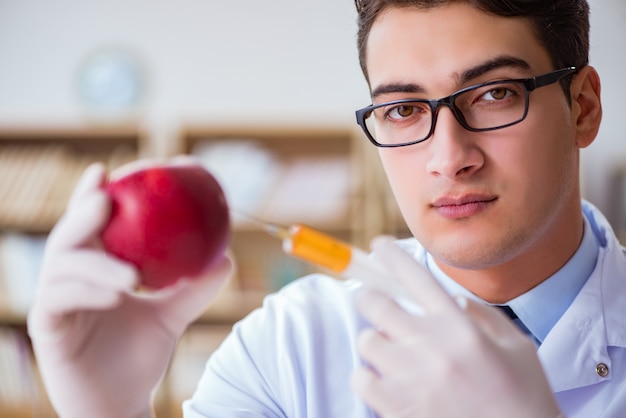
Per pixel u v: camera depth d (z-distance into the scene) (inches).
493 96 35.9
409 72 35.9
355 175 133.6
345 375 43.5
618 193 138.0
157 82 151.9
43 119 150.7
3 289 131.4
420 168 36.4
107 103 151.6
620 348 39.8
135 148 142.8
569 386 38.9
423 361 26.5
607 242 43.4
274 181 133.8
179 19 151.6
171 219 29.4
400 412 26.4
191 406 43.8
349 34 149.2
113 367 31.9
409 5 35.7
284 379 44.1
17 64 152.6
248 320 47.3
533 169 35.7
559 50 37.4
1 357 129.1
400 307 27.5
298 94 150.5
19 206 132.3
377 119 38.5
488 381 26.1
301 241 29.2
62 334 29.7
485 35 35.1
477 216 35.5
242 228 135.5
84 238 28.5
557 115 36.9
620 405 38.1
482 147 35.2
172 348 33.9
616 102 137.0
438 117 35.5
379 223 130.7
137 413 33.1
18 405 130.3
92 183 29.8
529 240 36.4
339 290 47.1
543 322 40.8
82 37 152.4
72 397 31.1
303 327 45.2
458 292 41.9
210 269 32.6
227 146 137.6
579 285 40.9
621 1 134.6
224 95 151.6
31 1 152.8
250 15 150.9
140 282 30.8
